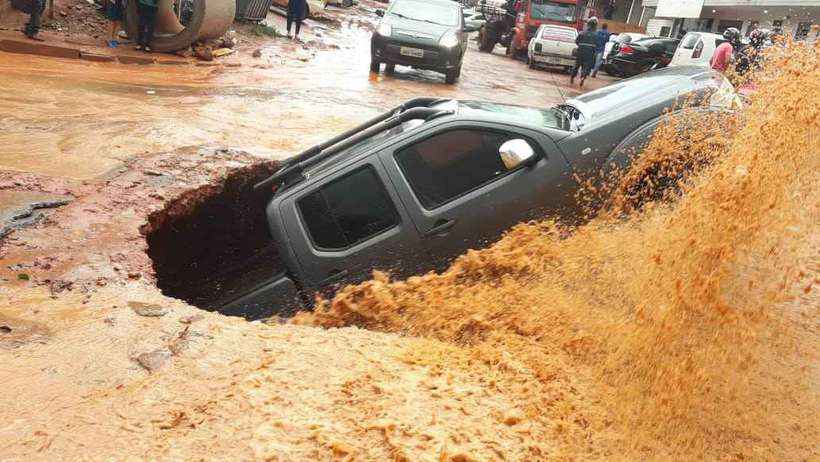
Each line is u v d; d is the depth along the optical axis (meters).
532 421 2.74
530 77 21.41
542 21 28.00
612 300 3.84
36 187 5.04
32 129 7.62
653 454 2.72
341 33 27.34
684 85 5.07
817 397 3.38
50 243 4.09
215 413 2.54
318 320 4.19
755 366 3.54
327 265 4.41
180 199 5.33
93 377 2.74
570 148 4.49
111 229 4.43
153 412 2.53
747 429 3.04
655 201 4.53
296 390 2.72
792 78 4.07
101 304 3.38
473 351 3.32
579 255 4.18
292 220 4.46
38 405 2.53
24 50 13.31
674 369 3.31
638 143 4.55
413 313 4.00
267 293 4.51
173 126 8.30
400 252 4.39
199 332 3.15
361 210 4.44
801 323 4.09
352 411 2.60
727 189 3.71
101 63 13.55
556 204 4.44
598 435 2.76
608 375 3.24
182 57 15.30
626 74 25.55
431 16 17.50
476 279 4.16
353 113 10.97
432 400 2.75
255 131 8.91
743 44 11.53
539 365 3.24
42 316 3.22
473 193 4.40
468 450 2.44
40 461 2.22
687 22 41.09
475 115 4.55
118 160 6.42
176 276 5.54
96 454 2.27
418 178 4.43
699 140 4.53
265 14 22.52
